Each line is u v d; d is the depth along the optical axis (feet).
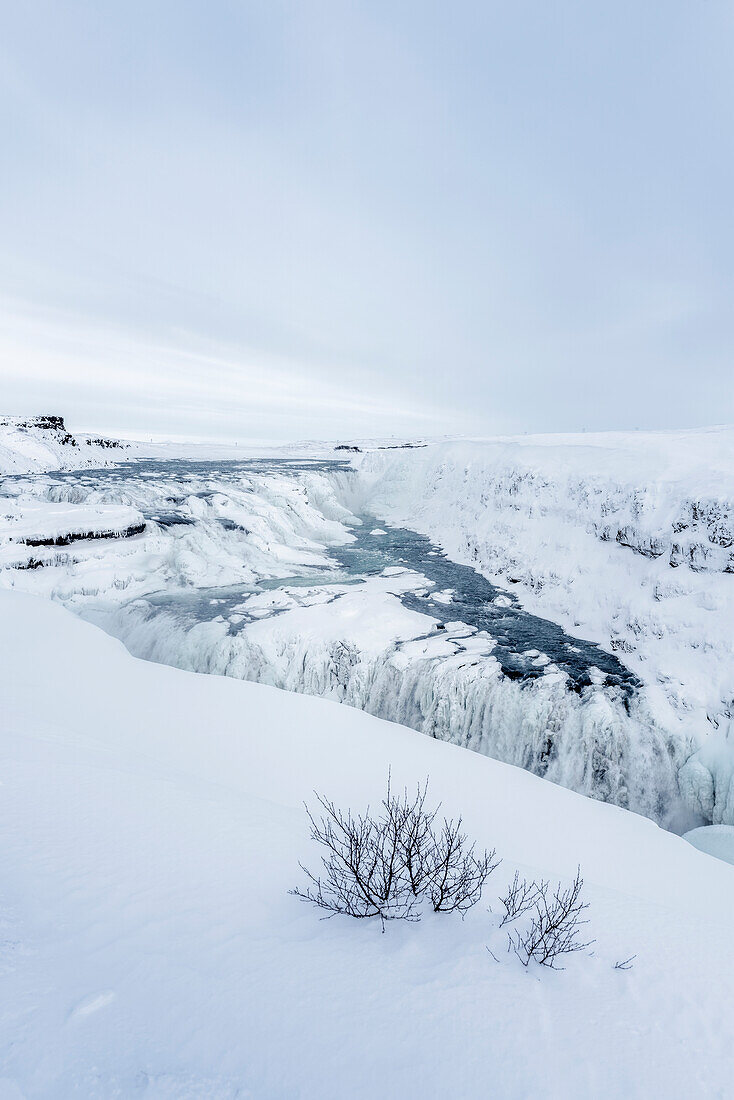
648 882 24.25
